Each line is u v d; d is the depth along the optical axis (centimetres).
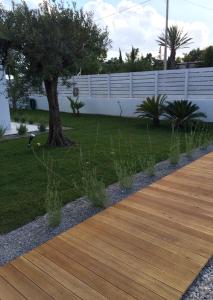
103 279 187
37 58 507
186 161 466
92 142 644
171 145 542
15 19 508
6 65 538
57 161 495
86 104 1245
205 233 237
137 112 933
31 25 506
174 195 314
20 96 562
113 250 218
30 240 250
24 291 180
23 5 524
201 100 880
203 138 626
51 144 622
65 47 521
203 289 180
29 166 472
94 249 220
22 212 305
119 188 361
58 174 423
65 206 317
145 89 1044
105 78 1162
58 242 232
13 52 518
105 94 1184
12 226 277
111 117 1089
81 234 243
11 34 494
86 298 172
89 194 314
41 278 191
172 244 222
